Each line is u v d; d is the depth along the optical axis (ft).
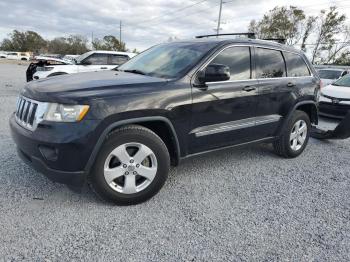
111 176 10.03
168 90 10.67
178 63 12.21
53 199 10.60
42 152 9.31
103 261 7.80
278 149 15.92
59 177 9.40
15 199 10.42
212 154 12.76
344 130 17.99
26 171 12.55
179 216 10.02
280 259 8.19
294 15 138.00
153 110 10.23
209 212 10.35
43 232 8.79
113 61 39.68
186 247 8.48
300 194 12.03
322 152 17.74
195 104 11.28
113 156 9.97
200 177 13.17
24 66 121.19
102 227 9.20
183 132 11.24
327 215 10.52
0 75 66.64
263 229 9.50
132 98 9.91
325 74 50.93
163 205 10.68
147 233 9.02
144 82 10.65
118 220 9.61
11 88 41.37
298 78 15.81
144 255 8.09
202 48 12.64
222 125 12.41
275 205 11.03
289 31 138.72
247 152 16.81
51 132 9.10
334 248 8.74
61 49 286.46
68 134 9.03
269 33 140.05
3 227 8.88
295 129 16.02
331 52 145.38
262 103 13.82
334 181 13.48
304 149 17.40
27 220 9.29
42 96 9.59
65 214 9.75
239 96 12.72
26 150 9.77
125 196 10.35
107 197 10.14
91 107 9.25
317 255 8.41
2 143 15.93
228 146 13.12
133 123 10.30
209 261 7.99
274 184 12.84
